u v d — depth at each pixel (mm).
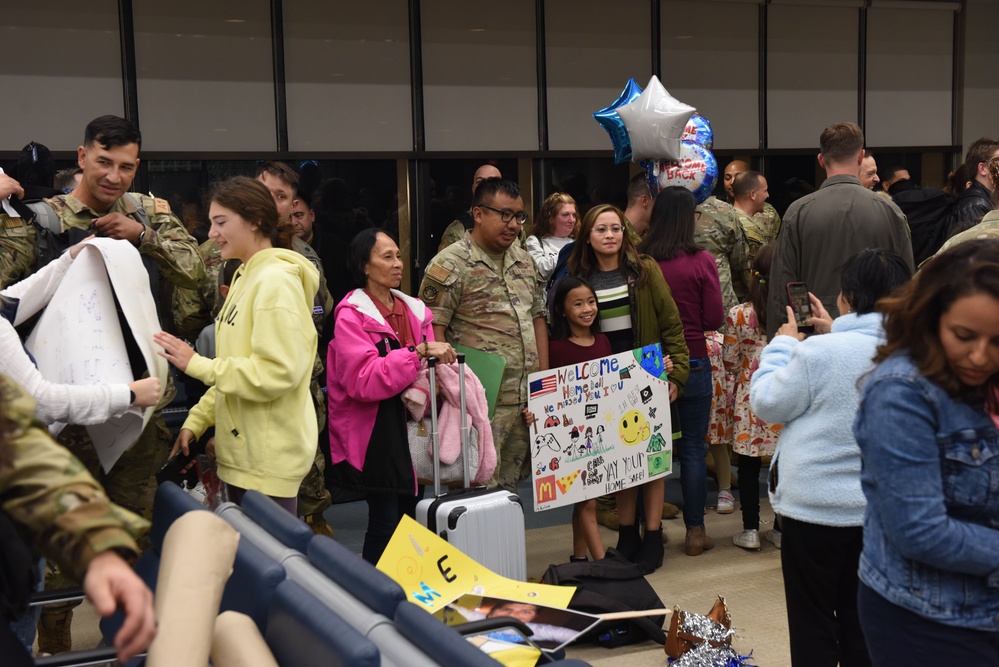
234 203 3186
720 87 7754
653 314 4680
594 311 4504
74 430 3361
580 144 7355
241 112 6371
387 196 6809
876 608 2100
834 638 2906
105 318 3045
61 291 3043
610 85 7398
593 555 4566
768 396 2850
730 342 5074
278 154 6477
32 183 4203
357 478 4023
